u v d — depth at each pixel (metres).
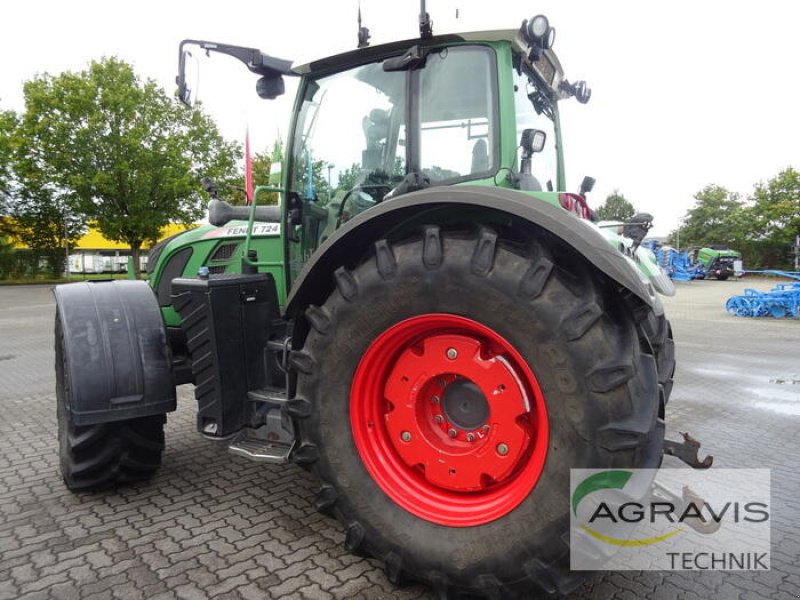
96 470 3.06
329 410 2.23
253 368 2.89
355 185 3.00
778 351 8.24
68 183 24.48
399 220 2.24
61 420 3.45
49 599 2.15
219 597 2.16
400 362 2.20
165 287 4.00
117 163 24.11
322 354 2.22
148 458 3.18
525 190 2.66
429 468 2.15
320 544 2.59
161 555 2.49
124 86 24.09
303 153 3.14
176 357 3.71
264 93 3.33
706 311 13.98
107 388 2.83
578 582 1.88
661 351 3.31
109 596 2.17
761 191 38.25
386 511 2.14
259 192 3.12
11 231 28.52
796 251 32.03
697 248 30.52
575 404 1.83
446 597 2.05
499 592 1.95
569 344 1.83
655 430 2.17
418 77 2.72
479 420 2.12
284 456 2.54
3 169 26.28
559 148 3.83
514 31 2.49
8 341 9.52
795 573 2.37
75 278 29.53
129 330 2.98
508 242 1.99
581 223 1.99
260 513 2.93
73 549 2.54
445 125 2.68
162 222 25.44
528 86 3.02
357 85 2.94
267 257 3.47
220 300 2.74
